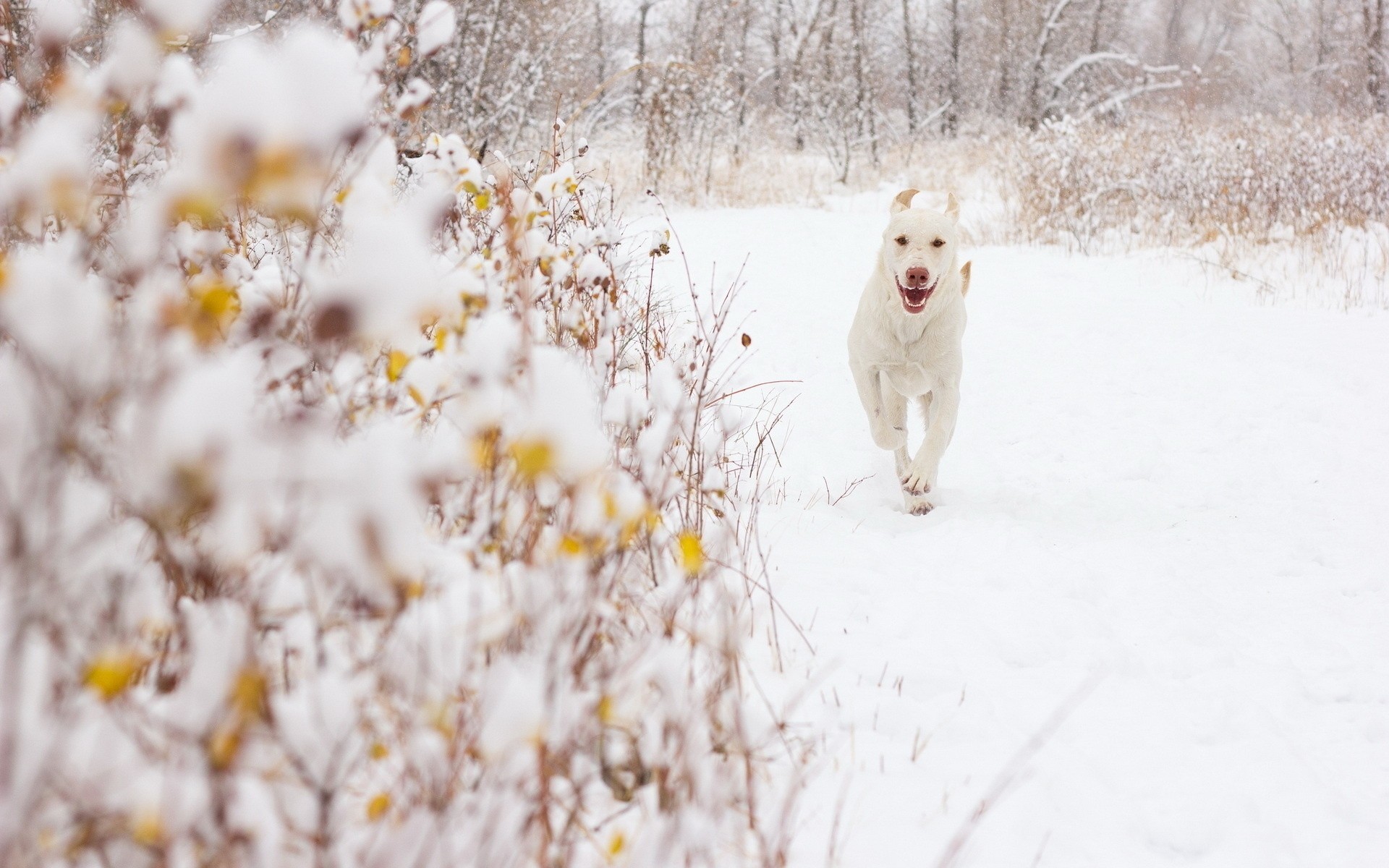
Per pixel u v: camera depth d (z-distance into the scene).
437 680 1.45
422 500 1.58
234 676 1.12
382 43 2.17
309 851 1.30
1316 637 3.41
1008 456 5.79
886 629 3.01
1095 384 6.97
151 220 1.23
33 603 1.07
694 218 13.67
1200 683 3.01
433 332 2.33
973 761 2.33
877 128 21.66
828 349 7.75
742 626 2.61
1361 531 4.59
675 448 3.04
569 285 2.93
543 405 1.26
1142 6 31.89
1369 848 2.25
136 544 1.57
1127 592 3.66
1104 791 2.33
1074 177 11.96
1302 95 28.67
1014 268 10.63
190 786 1.06
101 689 1.04
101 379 1.12
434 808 1.35
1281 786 2.44
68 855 1.09
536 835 1.50
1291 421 6.18
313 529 1.00
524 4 14.28
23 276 1.04
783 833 1.84
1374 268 9.77
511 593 1.53
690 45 20.55
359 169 1.66
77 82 1.48
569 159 3.64
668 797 1.72
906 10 26.84
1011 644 3.04
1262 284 9.36
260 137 0.94
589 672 1.83
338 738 1.24
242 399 0.97
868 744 2.34
